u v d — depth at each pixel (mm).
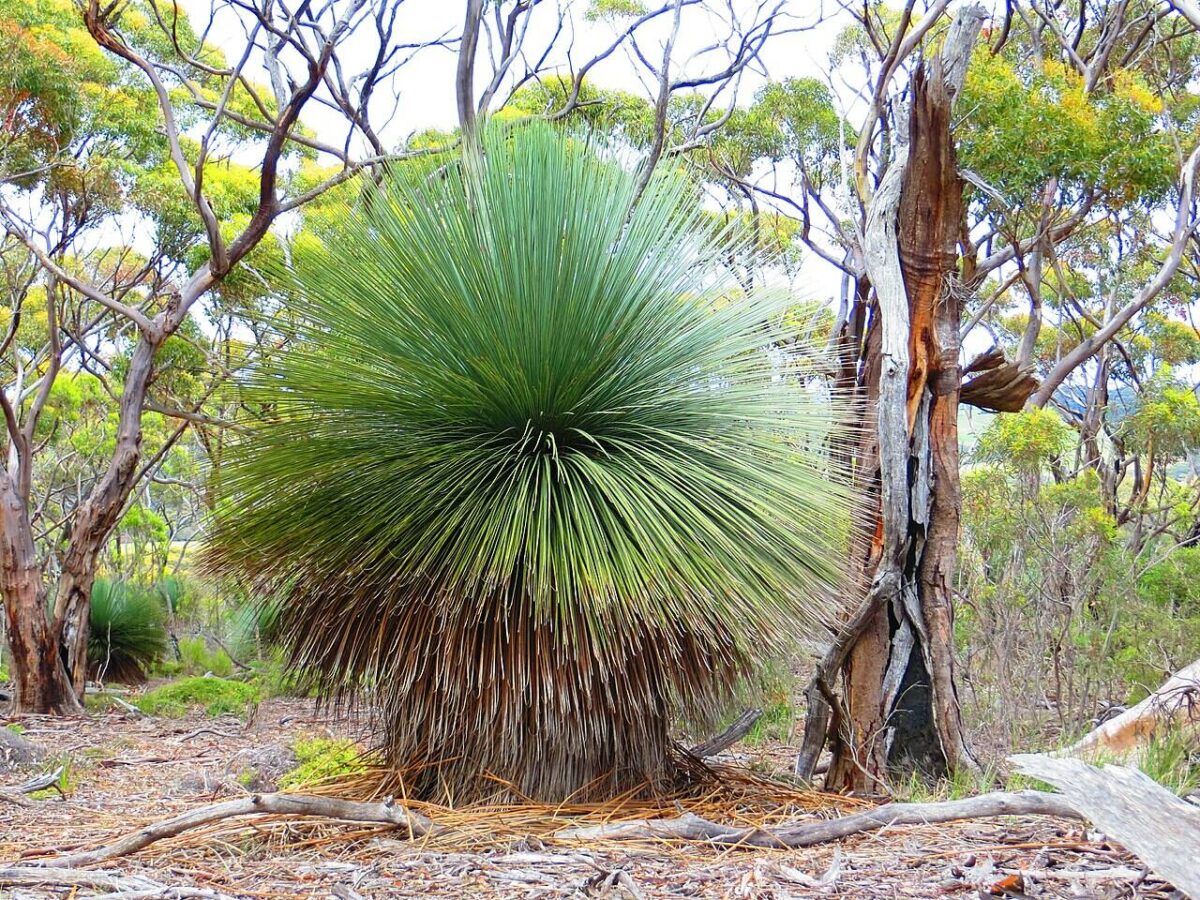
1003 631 5996
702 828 3367
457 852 3254
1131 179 6684
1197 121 11172
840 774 4754
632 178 4328
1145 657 6227
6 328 13719
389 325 4035
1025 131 6559
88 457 15883
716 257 4410
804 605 3859
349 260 4172
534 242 4051
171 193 10734
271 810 3312
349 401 3938
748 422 4195
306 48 7004
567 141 4383
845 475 4551
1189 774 4230
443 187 4258
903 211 4816
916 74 4668
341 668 3988
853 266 5426
